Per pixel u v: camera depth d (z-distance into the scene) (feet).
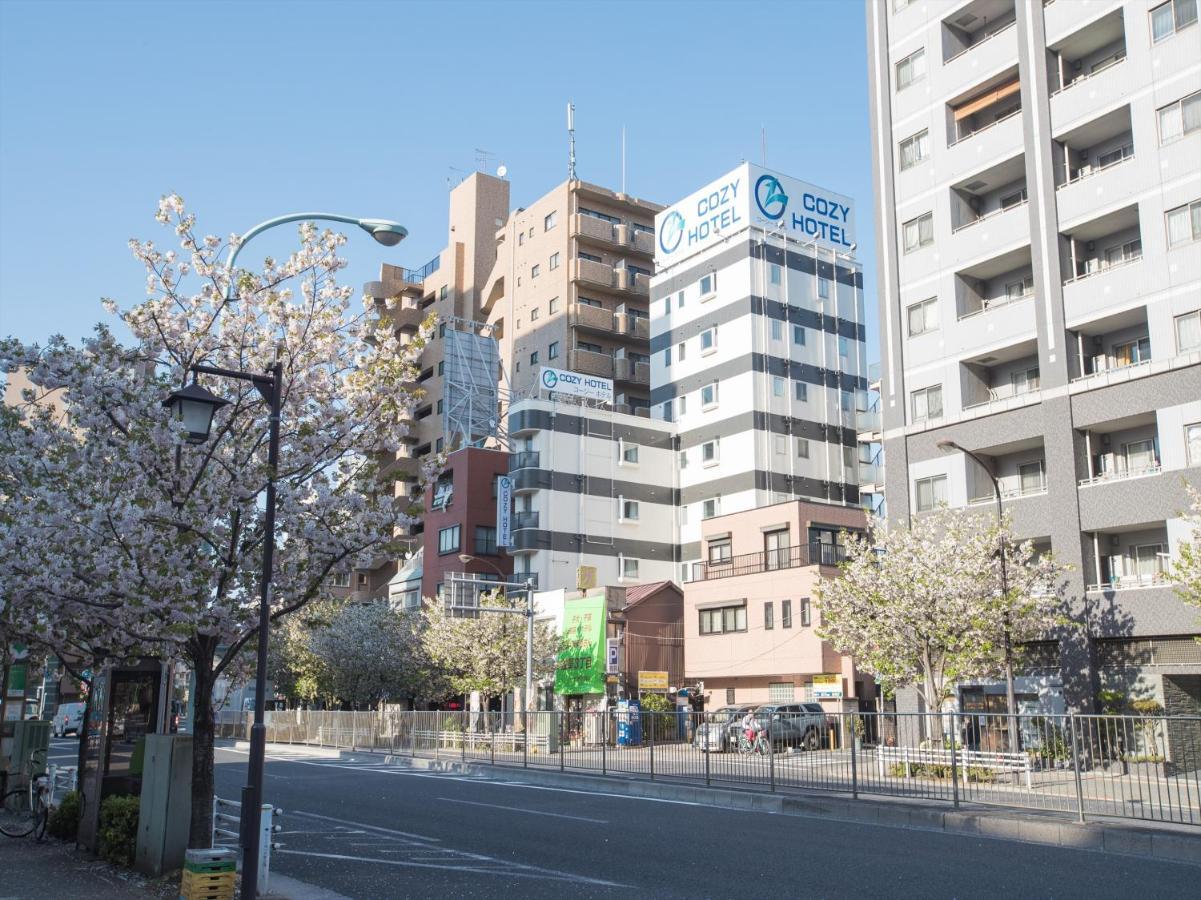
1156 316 93.15
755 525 149.89
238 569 41.42
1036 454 105.81
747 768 71.67
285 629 167.32
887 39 124.98
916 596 84.02
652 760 80.43
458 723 111.75
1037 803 55.88
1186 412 89.92
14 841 50.01
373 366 44.91
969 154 112.78
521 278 245.24
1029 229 105.29
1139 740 51.11
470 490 189.98
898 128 122.01
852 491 185.68
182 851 39.09
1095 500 95.50
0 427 44.14
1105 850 44.98
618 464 185.98
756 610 141.69
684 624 155.84
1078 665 94.07
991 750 60.13
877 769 67.10
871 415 190.60
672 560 187.83
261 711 33.17
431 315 46.37
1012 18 116.06
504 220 277.03
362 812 63.10
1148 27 96.53
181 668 59.47
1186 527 88.38
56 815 50.44
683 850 45.34
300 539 42.83
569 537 178.70
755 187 186.50
